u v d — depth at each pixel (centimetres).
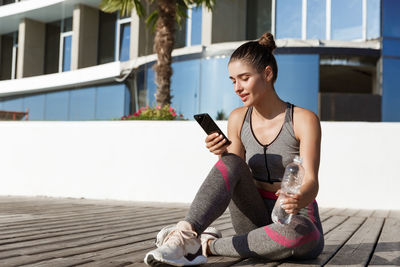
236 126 202
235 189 184
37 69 1620
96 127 686
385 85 1127
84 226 334
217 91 1173
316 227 189
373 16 1160
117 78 1377
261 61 179
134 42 1401
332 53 1117
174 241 165
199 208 170
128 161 661
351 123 568
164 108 775
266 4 1288
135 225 346
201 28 1303
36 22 1630
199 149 625
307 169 173
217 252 199
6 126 750
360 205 559
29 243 245
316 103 1118
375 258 210
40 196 711
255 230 188
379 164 559
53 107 1532
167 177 637
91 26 1496
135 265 184
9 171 740
